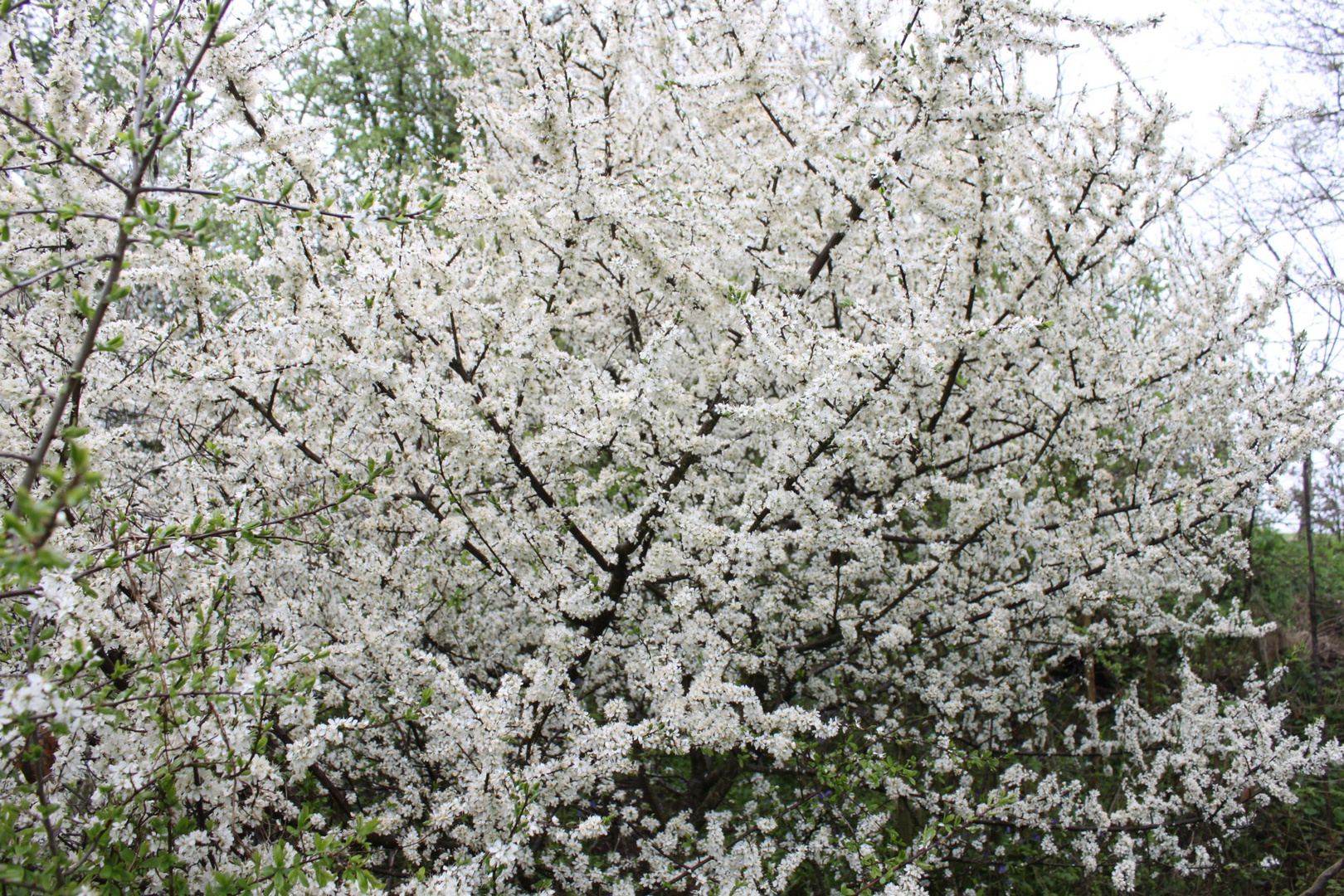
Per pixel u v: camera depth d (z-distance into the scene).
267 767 2.63
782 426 4.40
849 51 4.70
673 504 4.48
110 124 3.34
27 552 1.76
